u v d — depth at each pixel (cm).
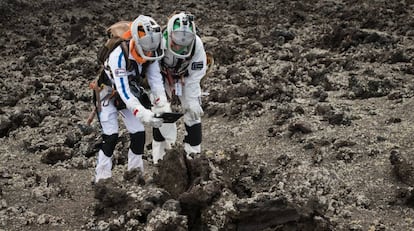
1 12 1483
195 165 545
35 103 930
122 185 557
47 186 635
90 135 774
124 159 702
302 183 612
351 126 755
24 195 622
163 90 561
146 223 498
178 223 484
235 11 1584
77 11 1574
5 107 920
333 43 1173
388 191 598
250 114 835
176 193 539
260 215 498
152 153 704
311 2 1596
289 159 680
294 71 993
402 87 892
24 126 837
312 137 728
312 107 838
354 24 1287
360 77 935
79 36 1300
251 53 1145
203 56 590
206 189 513
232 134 782
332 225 526
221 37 1288
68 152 724
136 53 541
